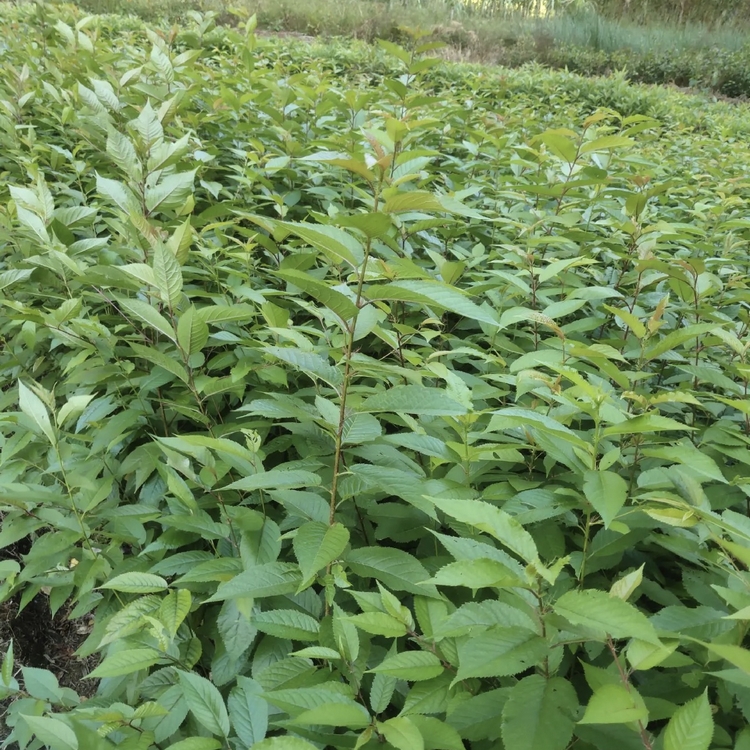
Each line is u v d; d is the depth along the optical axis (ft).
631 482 5.64
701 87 48.83
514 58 48.24
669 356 7.06
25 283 9.09
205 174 12.18
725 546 3.82
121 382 7.52
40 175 7.85
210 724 4.26
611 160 12.04
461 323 9.20
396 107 13.58
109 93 10.81
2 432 8.03
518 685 3.65
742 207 13.74
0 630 7.43
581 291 6.81
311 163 11.71
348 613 5.28
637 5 63.00
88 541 6.19
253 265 9.17
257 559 5.17
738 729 4.26
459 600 5.36
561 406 6.00
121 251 7.56
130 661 4.76
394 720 3.69
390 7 51.90
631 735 3.71
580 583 4.92
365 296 4.43
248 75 15.89
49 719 4.17
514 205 11.05
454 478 5.87
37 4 19.45
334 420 5.19
